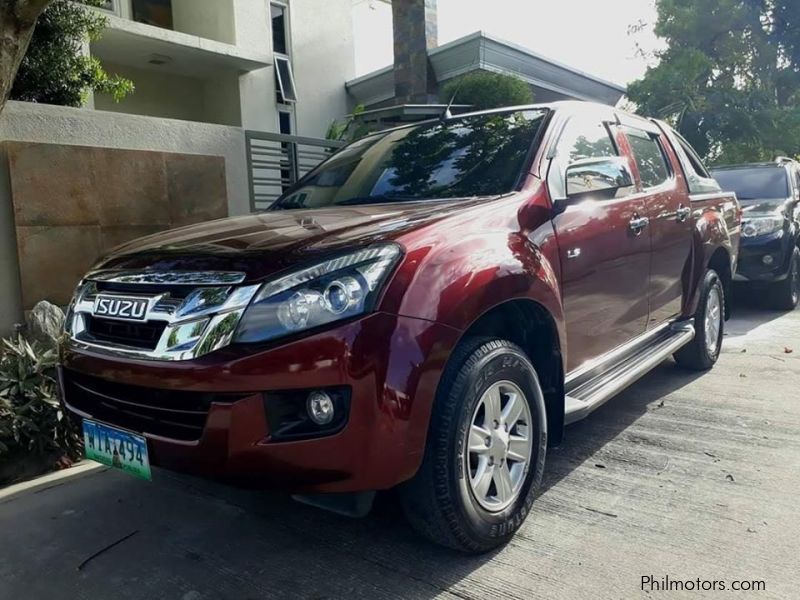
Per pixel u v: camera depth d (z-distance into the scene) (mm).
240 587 2529
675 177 4672
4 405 3639
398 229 2467
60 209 5570
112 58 11422
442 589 2436
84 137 5812
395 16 13102
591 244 3328
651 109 15070
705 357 5113
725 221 5367
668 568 2500
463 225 2641
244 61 11773
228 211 7012
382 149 3979
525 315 2916
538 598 2350
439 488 2379
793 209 7980
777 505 2969
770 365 5344
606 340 3611
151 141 6293
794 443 3686
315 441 2135
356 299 2195
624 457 3586
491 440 2607
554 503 3070
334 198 3656
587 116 3842
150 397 2389
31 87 6367
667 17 15516
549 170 3254
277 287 2193
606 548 2660
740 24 15164
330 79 14273
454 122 3910
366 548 2766
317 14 13930
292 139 7727
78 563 2758
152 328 2387
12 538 2982
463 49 12594
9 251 5379
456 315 2357
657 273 4141
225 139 6988
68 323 2826
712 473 3334
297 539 2877
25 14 3949
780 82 15969
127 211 6031
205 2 11992
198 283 2314
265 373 2111
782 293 7727
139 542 2914
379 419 2162
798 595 2307
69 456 3873
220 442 2156
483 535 2549
